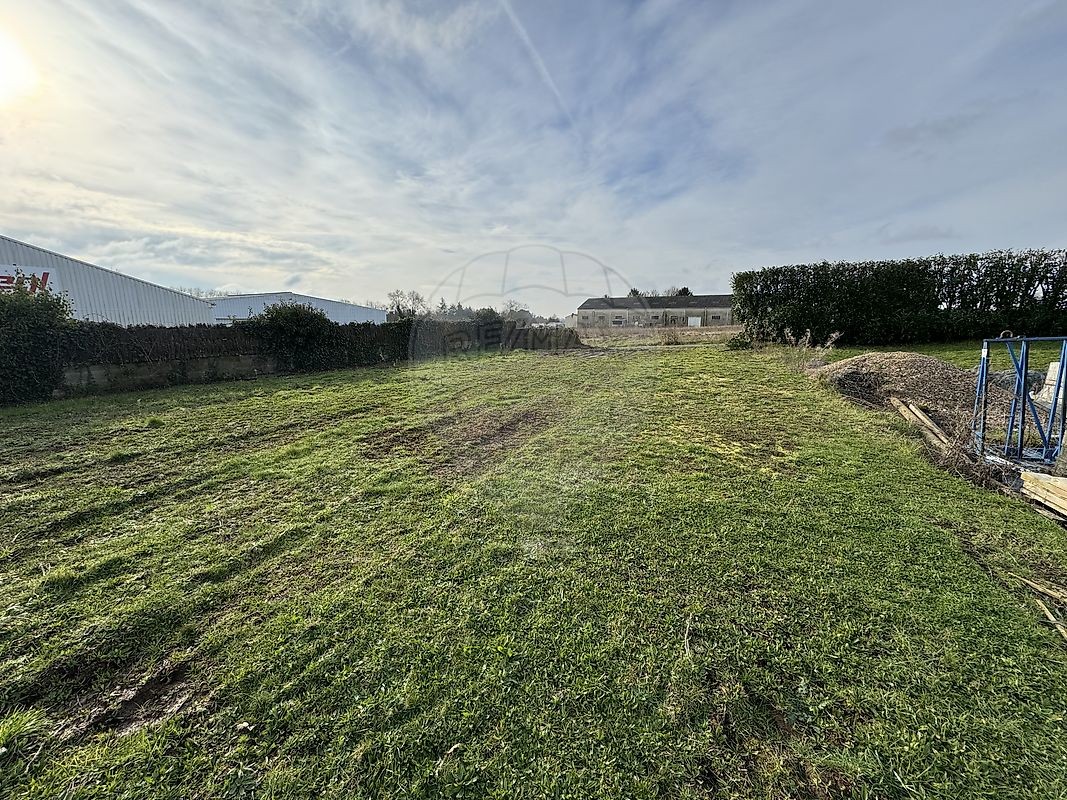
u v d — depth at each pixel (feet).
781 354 31.30
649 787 4.43
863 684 5.56
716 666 5.89
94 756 4.92
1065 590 7.22
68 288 48.11
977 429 13.03
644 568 8.06
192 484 12.63
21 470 13.70
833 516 9.71
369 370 35.45
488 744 4.92
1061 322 30.19
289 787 4.52
